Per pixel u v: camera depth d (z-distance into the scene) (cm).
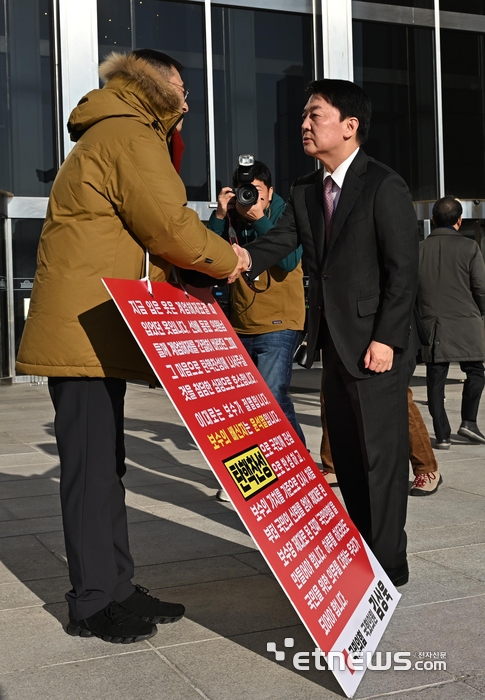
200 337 271
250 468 246
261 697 220
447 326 602
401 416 305
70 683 231
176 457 599
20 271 1302
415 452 456
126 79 268
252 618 279
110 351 261
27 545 373
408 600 292
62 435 270
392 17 1464
